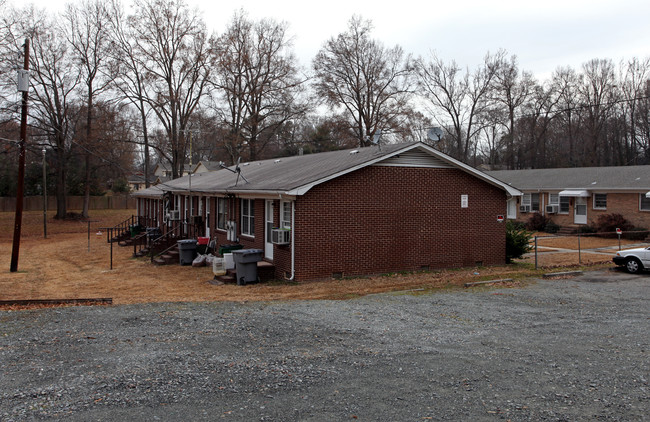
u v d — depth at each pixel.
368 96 44.97
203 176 30.23
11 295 13.39
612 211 29.47
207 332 8.52
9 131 39.16
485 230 17.52
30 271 18.94
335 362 6.89
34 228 41.81
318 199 14.73
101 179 59.56
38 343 7.86
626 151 49.44
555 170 35.88
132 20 39.00
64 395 5.72
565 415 5.15
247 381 6.16
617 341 8.03
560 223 32.66
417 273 16.00
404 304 11.17
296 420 5.09
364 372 6.48
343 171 14.80
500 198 17.80
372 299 11.81
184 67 40.22
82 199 57.91
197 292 13.60
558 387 5.95
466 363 6.85
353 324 9.18
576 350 7.50
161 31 39.41
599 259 19.88
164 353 7.30
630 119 49.47
